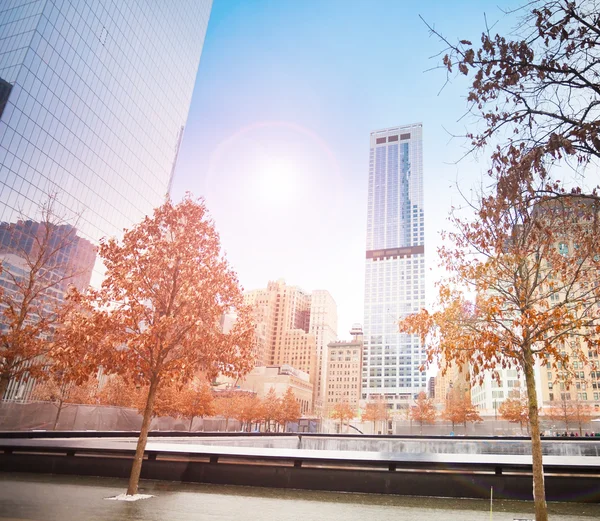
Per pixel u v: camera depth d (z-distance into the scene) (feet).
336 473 43.09
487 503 37.52
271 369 491.72
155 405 164.45
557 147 17.21
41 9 261.85
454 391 320.70
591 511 34.86
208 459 47.62
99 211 305.32
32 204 248.73
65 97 277.64
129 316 42.75
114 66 325.21
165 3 395.96
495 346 31.19
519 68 18.51
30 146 250.57
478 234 35.24
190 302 42.63
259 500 37.96
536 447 30.48
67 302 57.72
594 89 17.40
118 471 48.83
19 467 51.06
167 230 47.80
